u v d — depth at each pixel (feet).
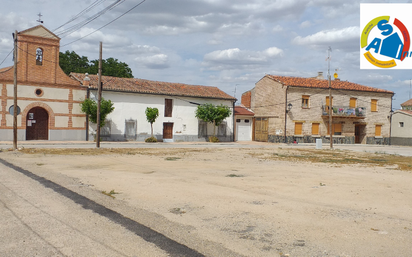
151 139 114.83
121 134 112.98
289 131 132.16
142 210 23.35
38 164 46.55
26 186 30.37
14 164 45.62
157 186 32.24
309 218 22.16
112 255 15.55
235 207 24.68
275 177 40.09
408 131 146.92
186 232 18.99
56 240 17.19
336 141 141.59
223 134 134.41
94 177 36.83
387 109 152.66
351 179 39.86
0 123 94.48
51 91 101.40
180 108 124.47
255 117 148.05
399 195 30.60
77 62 161.48
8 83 95.25
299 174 43.29
